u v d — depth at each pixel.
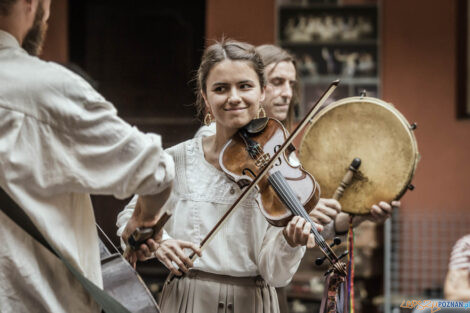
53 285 2.04
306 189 2.79
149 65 8.48
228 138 2.97
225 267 2.88
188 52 8.44
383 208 3.36
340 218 3.53
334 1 7.96
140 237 2.29
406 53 7.89
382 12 7.91
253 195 2.91
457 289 3.41
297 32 8.02
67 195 2.05
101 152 1.98
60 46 8.28
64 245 2.02
